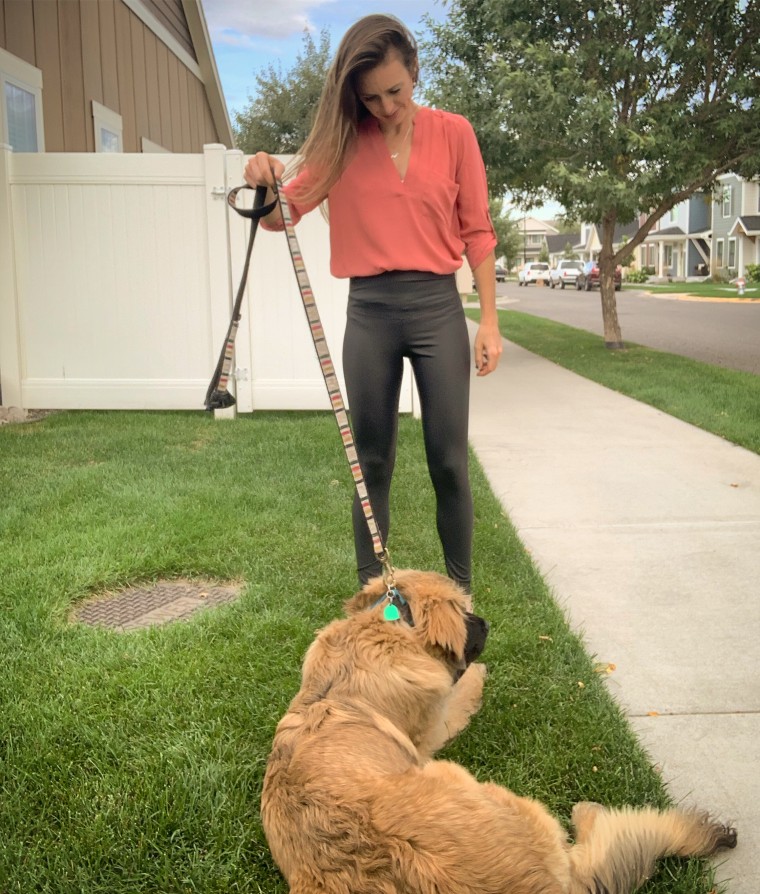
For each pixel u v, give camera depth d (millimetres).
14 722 2791
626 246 14555
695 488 5727
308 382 8102
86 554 4219
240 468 5906
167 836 2326
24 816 2393
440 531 3305
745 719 2920
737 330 19281
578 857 1961
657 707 3008
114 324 8070
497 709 2922
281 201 2736
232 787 2486
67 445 6594
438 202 2922
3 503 5000
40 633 3406
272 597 3738
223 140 18438
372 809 1688
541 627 3516
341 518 4805
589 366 12234
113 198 7852
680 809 2355
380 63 2689
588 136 12258
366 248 2963
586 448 6973
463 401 3094
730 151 13328
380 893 1566
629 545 4637
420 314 2986
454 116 2988
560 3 12492
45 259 7957
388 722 2010
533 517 5160
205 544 4375
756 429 7297
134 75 12750
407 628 2205
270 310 7969
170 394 8180
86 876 2186
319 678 2129
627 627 3633
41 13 9789
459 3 13422
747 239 48281
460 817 1672
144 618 3674
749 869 2230
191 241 7914
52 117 10055
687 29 12188
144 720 2824
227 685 3027
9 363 8086
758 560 4367
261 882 2182
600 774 2580
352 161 2896
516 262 98000
